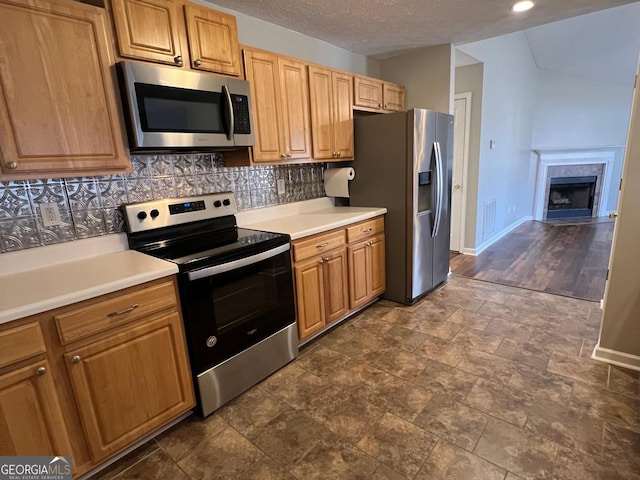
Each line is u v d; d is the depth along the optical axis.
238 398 2.05
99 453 1.51
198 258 1.79
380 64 3.90
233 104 2.09
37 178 1.49
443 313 3.02
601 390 1.97
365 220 2.94
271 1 2.37
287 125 2.53
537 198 7.02
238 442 1.73
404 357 2.38
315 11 2.55
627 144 2.03
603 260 4.27
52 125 1.49
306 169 3.19
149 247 2.07
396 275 3.23
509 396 1.95
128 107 1.68
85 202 1.87
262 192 2.80
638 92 1.95
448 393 2.00
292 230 2.39
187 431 1.81
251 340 2.08
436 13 2.64
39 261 1.73
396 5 2.48
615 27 4.74
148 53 1.75
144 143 1.73
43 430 1.35
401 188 3.04
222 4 2.40
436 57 3.49
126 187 2.02
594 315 2.87
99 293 1.43
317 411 1.91
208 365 1.86
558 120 6.73
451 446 1.64
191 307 1.75
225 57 2.07
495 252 4.84
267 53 2.34
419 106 3.71
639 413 1.78
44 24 1.44
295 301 2.40
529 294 3.36
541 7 2.58
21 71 1.39
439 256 3.49
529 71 5.96
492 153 4.90
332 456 1.62
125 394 1.57
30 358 1.30
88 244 1.88
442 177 3.25
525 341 2.51
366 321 2.93
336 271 2.70
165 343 1.69
